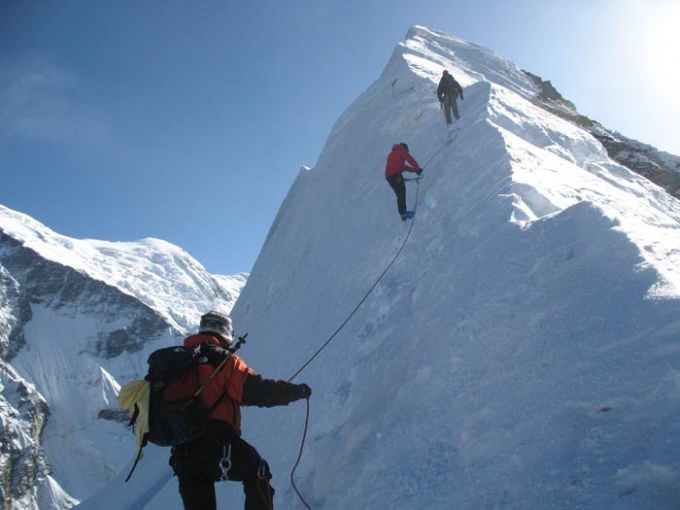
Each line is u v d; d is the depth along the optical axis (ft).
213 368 10.01
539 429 11.30
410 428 14.85
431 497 12.11
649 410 9.72
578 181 27.71
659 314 11.44
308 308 39.14
